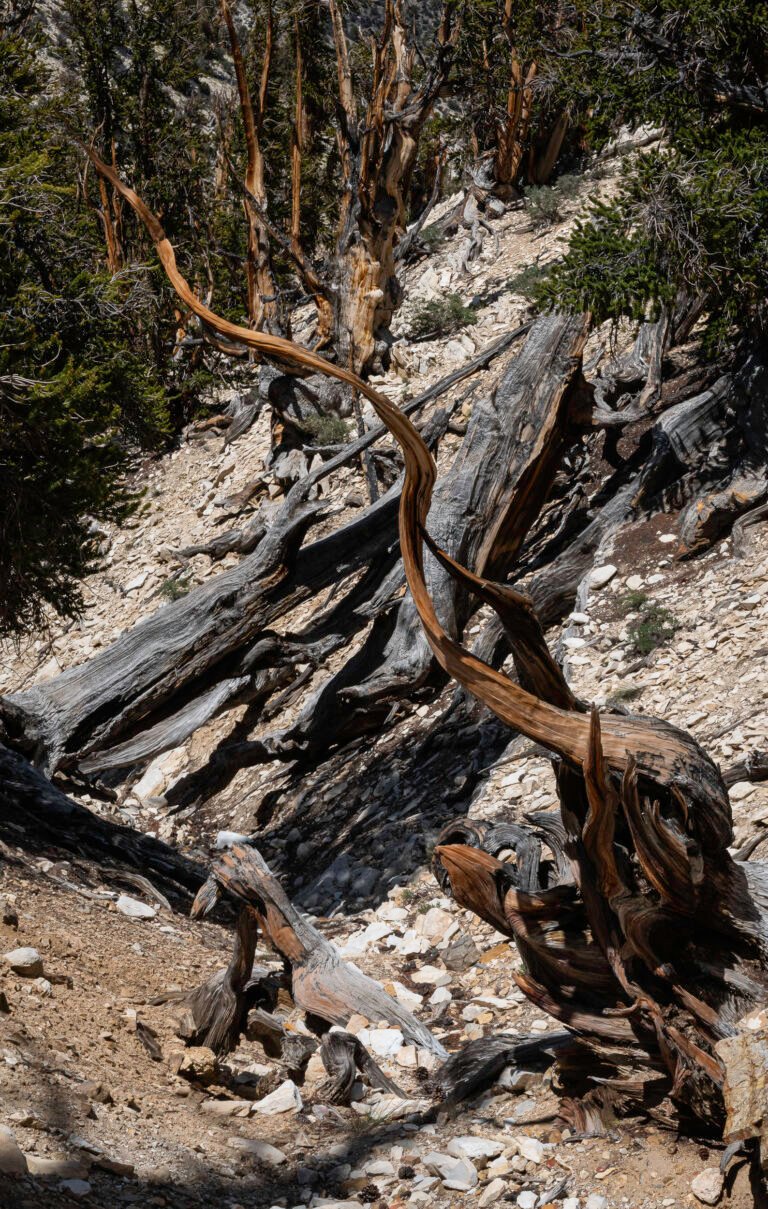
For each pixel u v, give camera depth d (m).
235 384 21.53
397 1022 5.68
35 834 8.22
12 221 9.81
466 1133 4.42
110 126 22.11
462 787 10.30
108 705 10.98
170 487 19.69
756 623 9.76
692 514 11.63
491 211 23.36
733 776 7.64
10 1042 4.27
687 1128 4.05
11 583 10.09
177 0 23.55
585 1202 3.78
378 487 15.96
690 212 10.69
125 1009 5.28
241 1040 5.70
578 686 10.38
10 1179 3.24
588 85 12.31
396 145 17.92
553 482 13.38
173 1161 3.90
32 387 8.70
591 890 4.28
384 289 18.28
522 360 12.91
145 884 7.72
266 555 11.62
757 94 11.55
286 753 12.15
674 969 4.21
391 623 12.32
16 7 12.69
